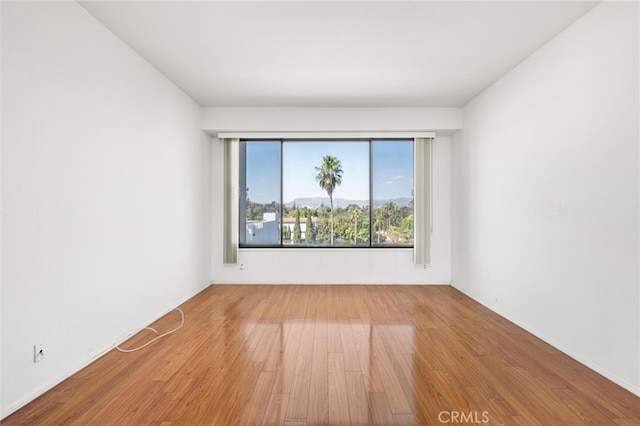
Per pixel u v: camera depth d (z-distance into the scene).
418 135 5.94
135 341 3.49
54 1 2.61
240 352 3.20
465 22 3.19
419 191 6.05
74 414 2.22
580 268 3.06
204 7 2.95
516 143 4.09
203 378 2.70
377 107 5.74
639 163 2.50
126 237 3.57
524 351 3.26
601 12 2.85
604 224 2.80
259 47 3.68
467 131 5.48
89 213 3.00
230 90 4.95
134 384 2.61
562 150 3.31
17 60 2.30
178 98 4.82
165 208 4.45
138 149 3.81
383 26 3.26
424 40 3.53
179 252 4.86
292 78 4.52
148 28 3.28
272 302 5.01
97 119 3.12
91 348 3.01
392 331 3.79
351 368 2.88
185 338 3.57
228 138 6.04
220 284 6.17
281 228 6.31
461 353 3.20
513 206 4.15
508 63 4.05
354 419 2.17
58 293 2.64
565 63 3.28
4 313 2.21
